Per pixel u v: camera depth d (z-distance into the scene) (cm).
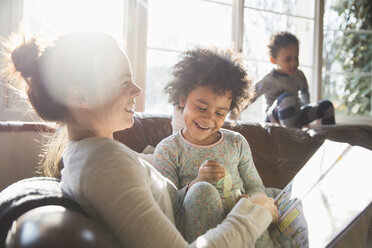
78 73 68
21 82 75
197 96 106
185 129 119
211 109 105
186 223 79
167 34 233
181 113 134
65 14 211
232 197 92
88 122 72
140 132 148
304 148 167
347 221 71
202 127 107
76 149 68
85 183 61
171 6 232
